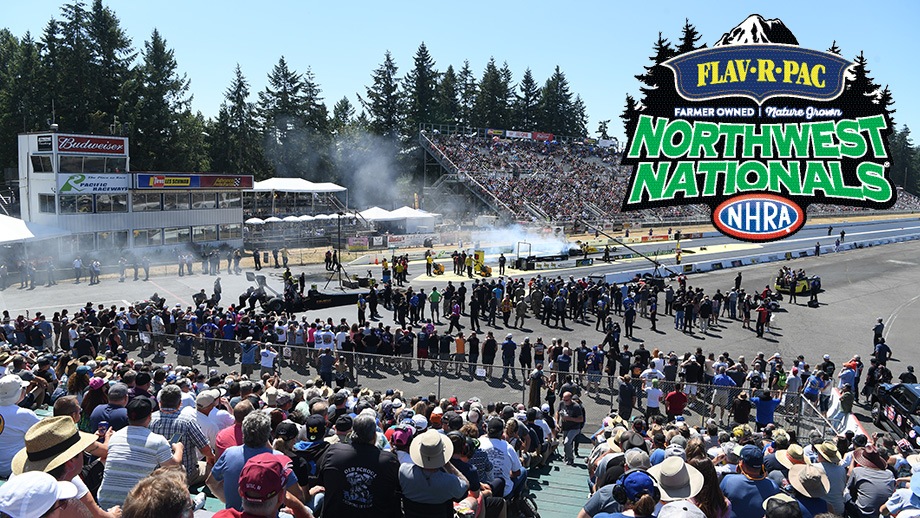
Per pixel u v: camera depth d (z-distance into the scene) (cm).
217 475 545
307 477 625
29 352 1786
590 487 954
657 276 4103
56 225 4403
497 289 3253
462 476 571
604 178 9531
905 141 14400
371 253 5631
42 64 7650
